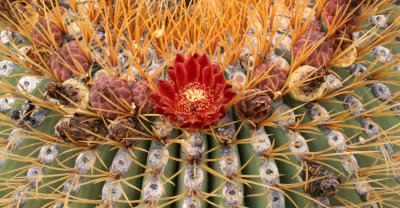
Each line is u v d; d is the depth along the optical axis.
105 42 0.32
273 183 0.29
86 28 0.32
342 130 0.31
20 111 0.32
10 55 0.32
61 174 0.29
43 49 0.32
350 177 0.31
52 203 0.30
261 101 0.28
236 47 0.30
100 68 0.31
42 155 0.30
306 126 0.30
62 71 0.31
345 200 0.30
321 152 0.29
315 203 0.30
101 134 0.29
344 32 0.31
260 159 0.29
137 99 0.29
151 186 0.28
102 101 0.29
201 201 0.28
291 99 0.31
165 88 0.28
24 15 0.32
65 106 0.30
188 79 0.28
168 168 0.29
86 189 0.29
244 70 0.31
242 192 0.28
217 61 0.29
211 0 0.31
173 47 0.30
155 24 0.31
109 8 0.32
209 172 0.29
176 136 0.29
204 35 0.31
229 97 0.28
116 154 0.29
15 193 0.31
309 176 0.29
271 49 0.30
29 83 0.32
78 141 0.29
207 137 0.29
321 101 0.31
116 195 0.29
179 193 0.28
